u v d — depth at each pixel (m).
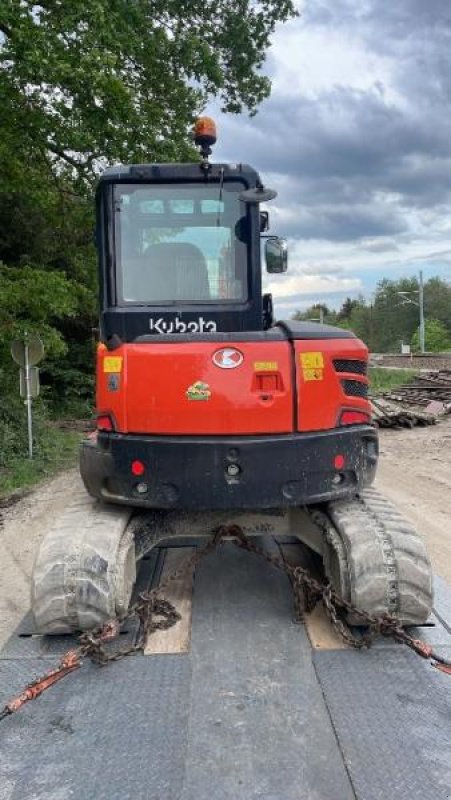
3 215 17.58
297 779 2.77
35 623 4.00
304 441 4.15
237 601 4.55
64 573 3.98
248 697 3.38
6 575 6.00
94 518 4.41
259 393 4.14
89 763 2.89
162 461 4.15
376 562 4.00
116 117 10.91
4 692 3.48
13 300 11.52
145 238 4.68
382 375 30.89
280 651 3.85
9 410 13.14
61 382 20.75
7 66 10.52
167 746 2.99
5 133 11.41
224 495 4.14
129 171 4.63
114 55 10.82
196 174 4.65
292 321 4.62
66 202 14.74
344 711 3.23
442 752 2.93
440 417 17.06
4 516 8.24
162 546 5.74
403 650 3.86
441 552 6.24
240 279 4.68
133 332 4.63
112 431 4.31
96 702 3.35
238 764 2.87
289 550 5.56
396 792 2.69
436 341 82.69
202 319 4.63
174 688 3.47
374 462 4.52
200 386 4.13
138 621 4.27
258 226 4.68
